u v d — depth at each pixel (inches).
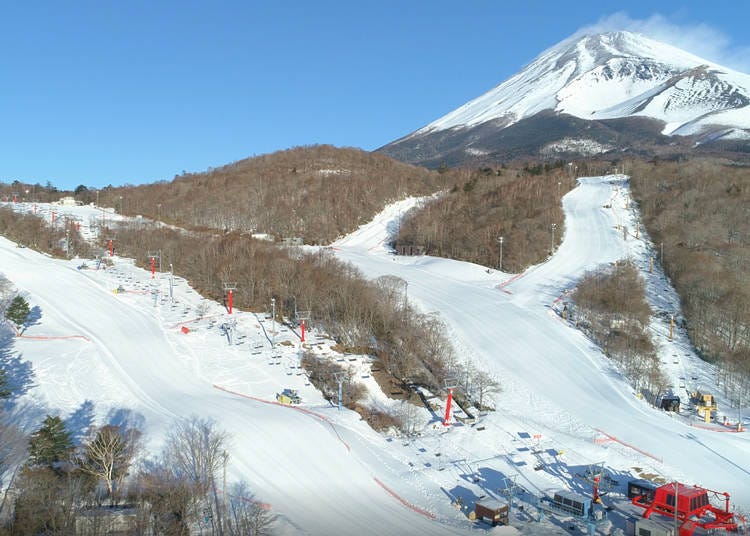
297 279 4835.1
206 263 5536.4
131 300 5032.0
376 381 3779.5
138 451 2630.4
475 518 2362.2
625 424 3358.8
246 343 4227.4
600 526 2313.0
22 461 2460.6
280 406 3307.1
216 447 2532.0
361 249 7573.8
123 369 3762.3
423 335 4158.5
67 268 5821.9
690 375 4033.0
